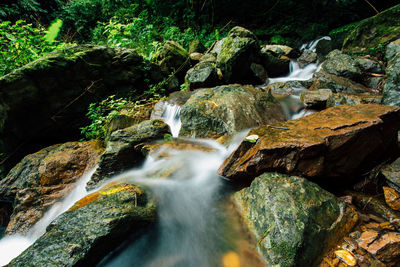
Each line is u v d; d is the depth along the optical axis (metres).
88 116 5.66
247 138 2.51
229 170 2.56
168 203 2.43
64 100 5.07
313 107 4.52
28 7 9.24
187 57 7.80
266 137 2.41
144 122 4.23
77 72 5.21
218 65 6.60
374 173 2.48
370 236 1.78
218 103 4.24
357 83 5.14
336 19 10.39
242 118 3.95
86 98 5.58
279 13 11.05
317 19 10.75
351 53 6.55
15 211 3.43
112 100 5.68
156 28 10.65
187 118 4.20
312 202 1.85
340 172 2.31
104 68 5.84
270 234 1.70
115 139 3.76
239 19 11.60
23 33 6.18
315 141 2.11
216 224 2.12
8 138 4.39
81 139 5.11
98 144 4.55
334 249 1.70
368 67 5.30
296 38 10.96
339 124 2.37
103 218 1.87
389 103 3.53
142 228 2.07
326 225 1.75
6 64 5.23
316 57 7.90
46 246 1.71
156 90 7.04
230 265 1.74
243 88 4.76
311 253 1.59
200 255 1.87
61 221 1.94
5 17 8.62
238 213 2.15
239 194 2.36
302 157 2.10
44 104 4.75
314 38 10.38
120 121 4.56
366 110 2.62
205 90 4.90
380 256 1.62
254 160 2.23
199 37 10.58
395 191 2.19
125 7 11.42
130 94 6.57
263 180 2.12
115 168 3.50
